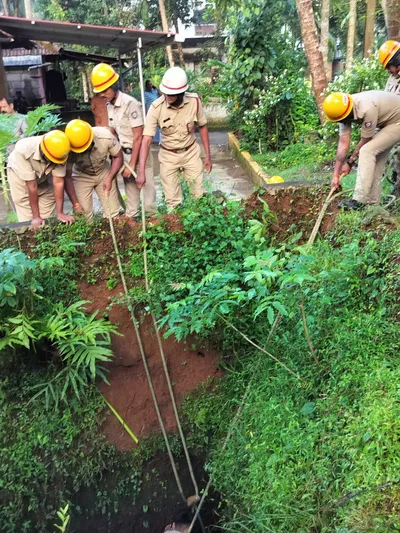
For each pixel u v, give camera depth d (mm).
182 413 4758
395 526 2486
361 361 3428
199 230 4555
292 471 3229
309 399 3639
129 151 5012
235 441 4102
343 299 3873
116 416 4547
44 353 4363
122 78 11547
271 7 9734
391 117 4301
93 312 4551
